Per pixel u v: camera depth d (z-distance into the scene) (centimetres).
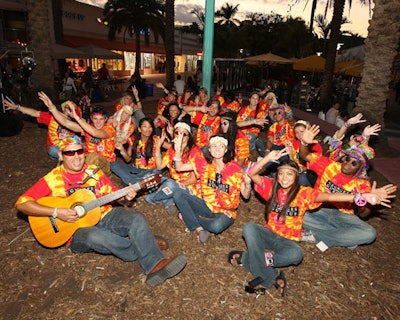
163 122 684
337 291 357
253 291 346
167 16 1798
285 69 3506
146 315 317
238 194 411
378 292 359
